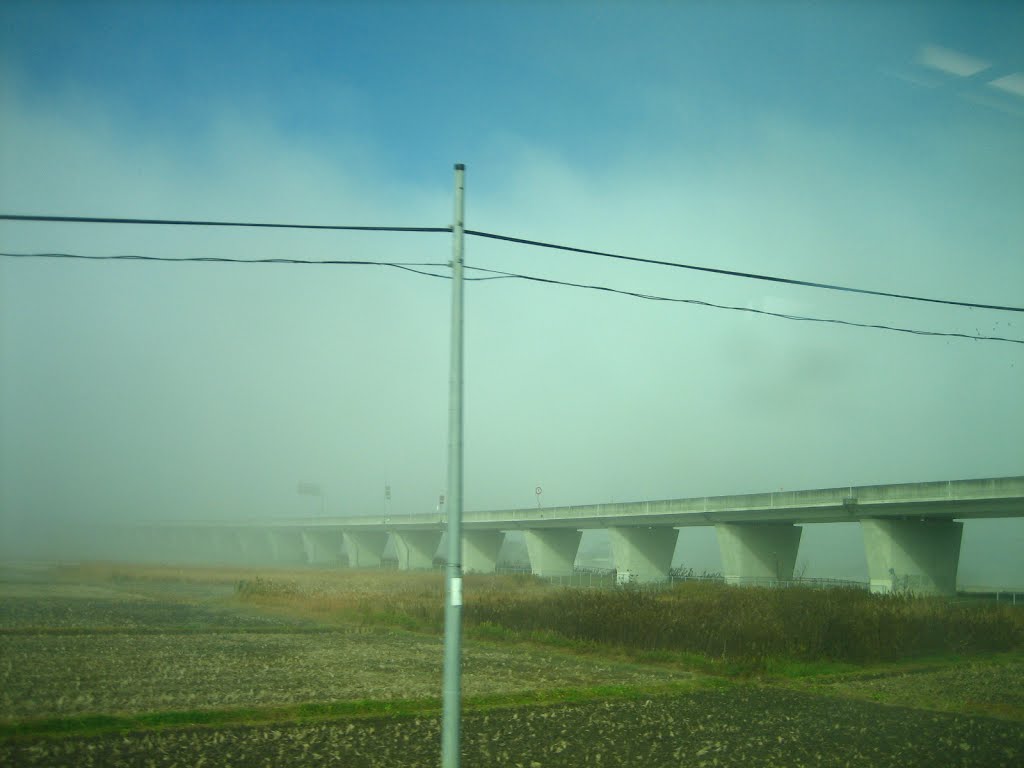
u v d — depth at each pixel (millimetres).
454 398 14367
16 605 55969
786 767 17672
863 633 36438
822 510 73000
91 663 30062
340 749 18094
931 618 40219
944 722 23078
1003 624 41062
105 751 17500
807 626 36719
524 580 92188
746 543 83750
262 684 26359
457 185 15266
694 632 36906
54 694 23594
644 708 24594
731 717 23375
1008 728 22406
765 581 79812
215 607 59875
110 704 22359
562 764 17484
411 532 130500
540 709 23953
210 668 29594
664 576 95562
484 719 22203
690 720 22828
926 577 69812
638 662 35625
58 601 61406
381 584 82438
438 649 37156
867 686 29984
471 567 120188
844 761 18297
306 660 32438
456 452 14102
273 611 56969
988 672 34156
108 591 75750
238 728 20078
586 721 22281
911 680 31641
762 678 31359
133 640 37812
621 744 19516
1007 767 17969
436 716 22000
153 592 75562
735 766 17672
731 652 35125
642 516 91062
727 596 50250
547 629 42125
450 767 13102
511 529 116000
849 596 50125
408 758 17359
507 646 40281
